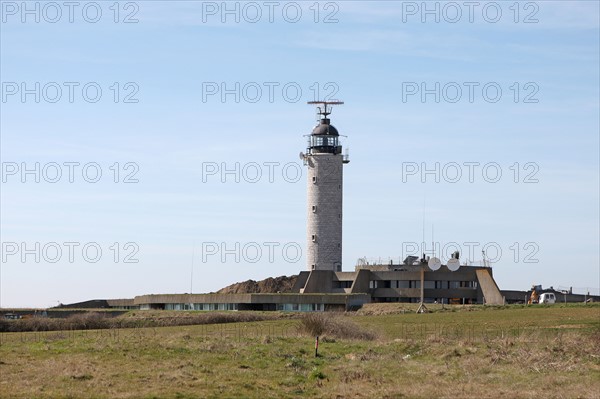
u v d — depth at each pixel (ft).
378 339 237.86
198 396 148.25
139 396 146.30
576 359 187.21
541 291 570.05
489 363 186.50
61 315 462.60
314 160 613.11
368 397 151.23
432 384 163.43
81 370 167.02
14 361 177.37
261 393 152.97
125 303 580.71
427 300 568.00
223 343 207.82
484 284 560.20
